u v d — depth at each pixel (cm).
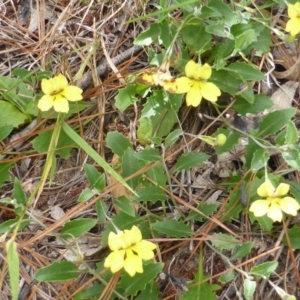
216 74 25
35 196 26
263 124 24
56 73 28
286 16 27
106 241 24
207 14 24
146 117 25
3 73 29
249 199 24
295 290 25
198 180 26
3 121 26
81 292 24
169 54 23
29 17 30
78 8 29
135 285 22
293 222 25
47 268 22
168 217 25
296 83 27
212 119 26
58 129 24
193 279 25
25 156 26
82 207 23
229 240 23
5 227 22
